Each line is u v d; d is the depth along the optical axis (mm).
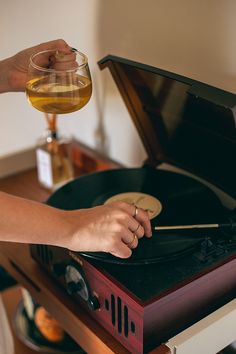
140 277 966
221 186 1198
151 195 1201
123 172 1297
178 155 1277
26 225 892
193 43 1214
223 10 1118
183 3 1196
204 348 997
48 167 1492
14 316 1635
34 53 1158
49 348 1504
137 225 947
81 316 1077
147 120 1268
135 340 954
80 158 1638
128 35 1365
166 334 967
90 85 1030
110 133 1576
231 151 1097
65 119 1738
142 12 1302
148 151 1334
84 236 916
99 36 1449
